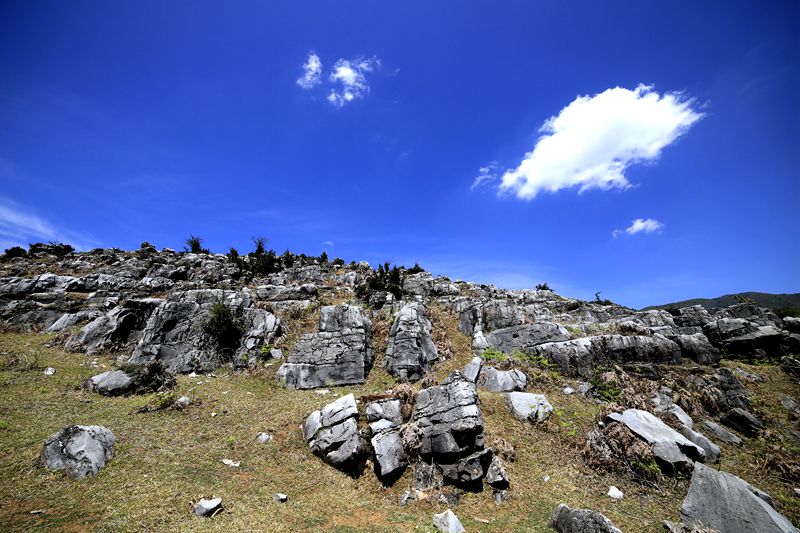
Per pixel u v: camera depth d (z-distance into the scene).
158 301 21.62
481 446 11.73
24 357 16.61
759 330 18.78
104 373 15.32
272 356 19.47
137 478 9.56
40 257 35.03
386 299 25.50
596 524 8.62
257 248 41.88
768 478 11.59
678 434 12.61
